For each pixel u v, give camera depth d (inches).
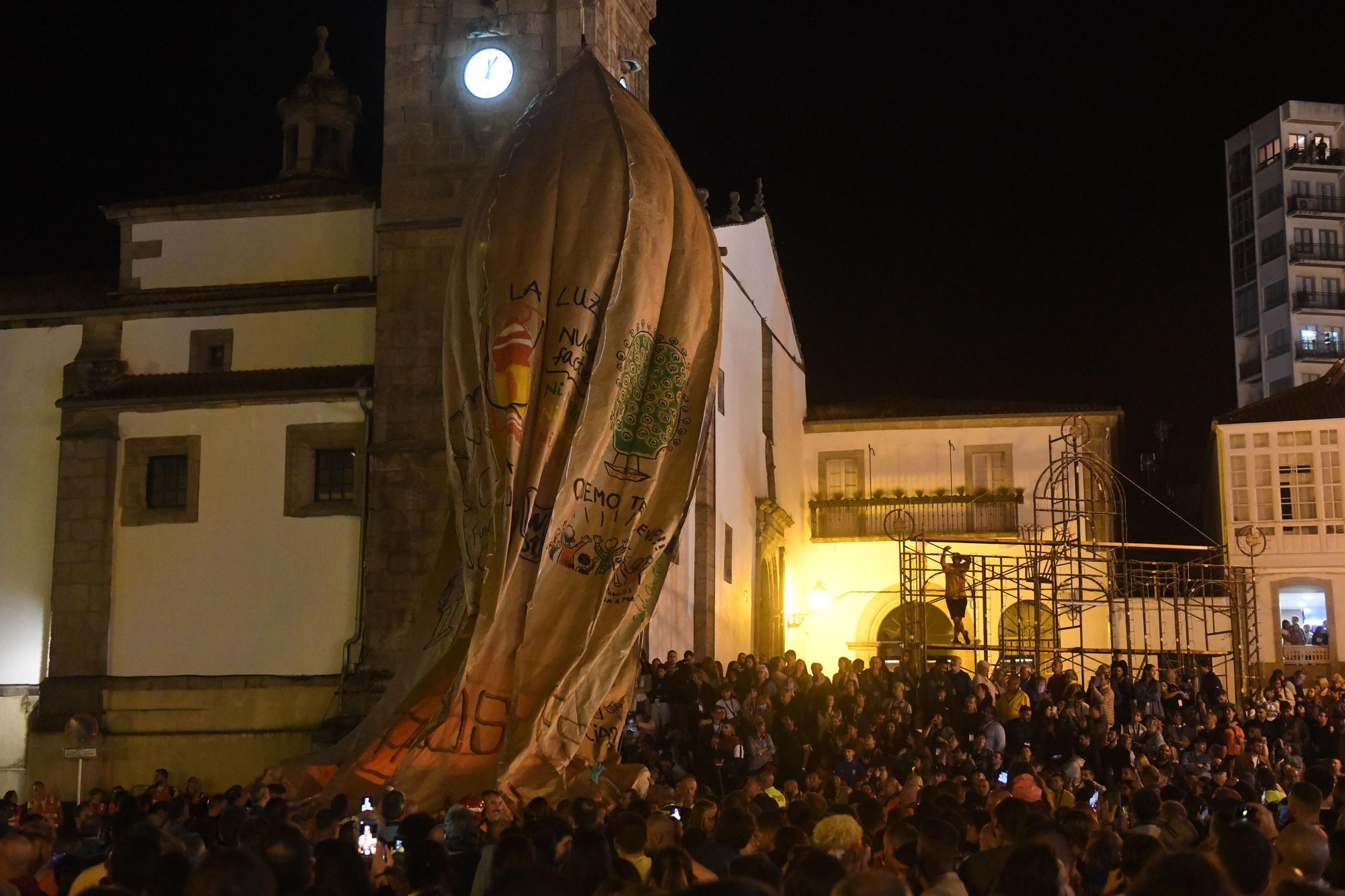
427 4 1119.0
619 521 840.3
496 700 808.3
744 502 1421.0
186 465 1099.9
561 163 861.8
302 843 290.7
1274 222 2726.4
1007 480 1733.5
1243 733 1047.6
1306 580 1615.4
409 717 834.2
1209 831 427.8
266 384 1099.9
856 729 934.4
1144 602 1350.9
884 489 1750.7
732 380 1380.4
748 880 191.9
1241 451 1663.4
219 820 521.7
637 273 845.8
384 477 1055.6
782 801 669.9
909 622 1563.7
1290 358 2650.1
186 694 1055.0
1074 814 409.4
